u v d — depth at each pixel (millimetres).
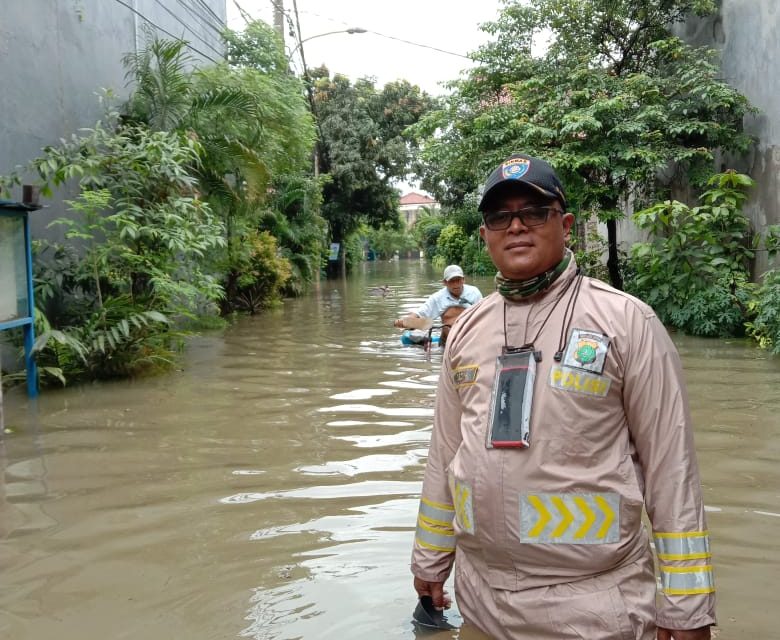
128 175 7875
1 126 7270
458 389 2299
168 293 8203
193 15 13578
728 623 2689
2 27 7348
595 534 1999
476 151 14086
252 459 4777
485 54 14078
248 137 11836
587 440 2002
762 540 3463
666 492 1984
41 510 3949
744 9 11281
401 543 3469
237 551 3408
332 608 2850
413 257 90375
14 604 2943
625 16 13047
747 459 4645
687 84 11539
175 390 6871
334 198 31688
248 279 14195
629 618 1989
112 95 8984
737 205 11031
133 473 4527
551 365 2061
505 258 2150
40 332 6973
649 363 2008
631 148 11852
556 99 12812
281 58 15883
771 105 10523
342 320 13219
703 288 10477
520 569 2084
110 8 9828
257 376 7562
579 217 13070
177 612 2852
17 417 5910
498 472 2057
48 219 8023
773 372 7387
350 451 4941
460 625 2645
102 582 3121
